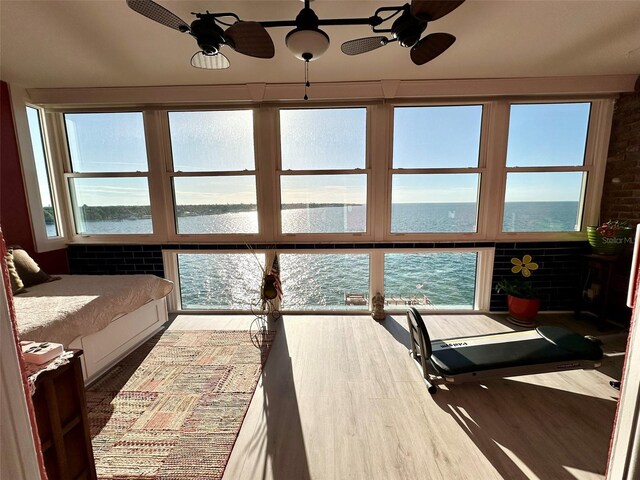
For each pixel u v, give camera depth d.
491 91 2.98
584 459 1.57
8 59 2.43
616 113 3.03
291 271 3.52
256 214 3.44
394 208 3.36
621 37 2.18
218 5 1.83
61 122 3.35
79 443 1.23
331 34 2.14
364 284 3.51
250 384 2.21
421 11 1.44
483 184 3.25
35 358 1.04
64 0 1.71
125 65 2.56
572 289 3.30
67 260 3.50
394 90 2.99
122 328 2.57
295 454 1.62
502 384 2.18
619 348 2.62
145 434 1.76
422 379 2.24
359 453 1.62
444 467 1.53
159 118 3.28
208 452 1.64
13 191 2.92
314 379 2.26
